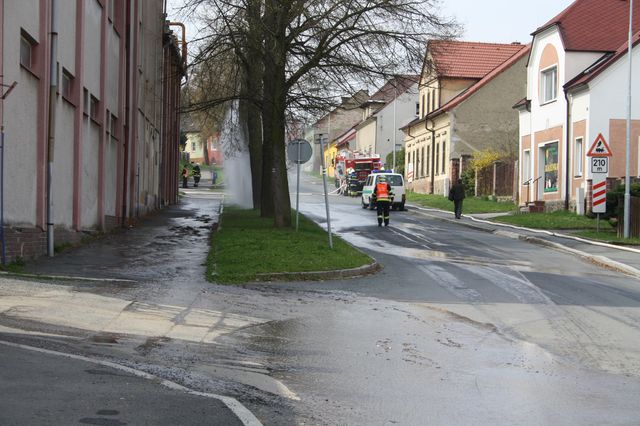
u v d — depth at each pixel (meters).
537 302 13.91
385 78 25.95
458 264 19.83
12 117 15.04
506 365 9.15
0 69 14.14
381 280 16.56
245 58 27.06
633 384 8.27
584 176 34.00
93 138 22.62
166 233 24.88
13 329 9.82
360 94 27.22
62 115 18.78
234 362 8.93
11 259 15.07
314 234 24.64
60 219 18.77
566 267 19.61
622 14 37.06
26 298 11.84
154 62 35.81
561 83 36.25
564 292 15.14
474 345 10.32
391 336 10.79
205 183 77.69
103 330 10.25
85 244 20.33
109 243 21.17
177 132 44.94
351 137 99.62
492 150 52.41
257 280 15.74
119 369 8.01
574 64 35.84
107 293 12.97
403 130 69.50
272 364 8.91
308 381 8.12
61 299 12.01
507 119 55.47
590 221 31.62
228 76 27.78
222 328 10.90
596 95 33.12
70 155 19.70
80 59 19.97
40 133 16.83
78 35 19.98
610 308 13.35
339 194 65.44
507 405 7.29
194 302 12.78
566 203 35.59
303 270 16.48
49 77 17.16
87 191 21.91
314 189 75.00
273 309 12.59
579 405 7.34
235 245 20.08
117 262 17.22
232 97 27.67
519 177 41.94
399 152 75.62
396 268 18.81
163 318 11.30
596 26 36.50
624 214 26.30
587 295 14.80
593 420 6.81
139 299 12.67
